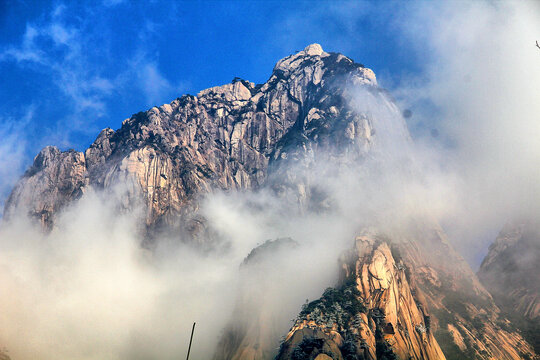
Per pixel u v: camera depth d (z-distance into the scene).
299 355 195.88
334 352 197.00
